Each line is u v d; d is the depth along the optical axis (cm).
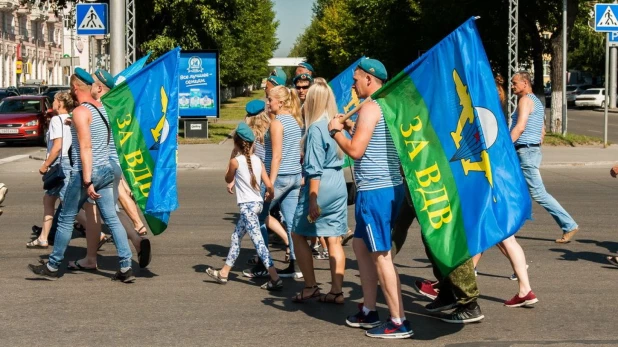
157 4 3506
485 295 839
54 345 668
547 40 3862
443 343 673
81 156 859
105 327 722
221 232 1229
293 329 718
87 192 872
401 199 668
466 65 645
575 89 7281
